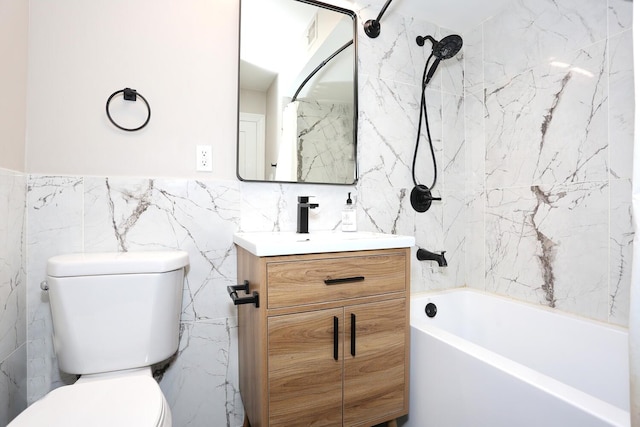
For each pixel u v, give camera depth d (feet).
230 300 4.58
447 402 3.68
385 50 5.68
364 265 3.76
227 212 4.59
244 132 4.64
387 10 5.69
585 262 4.51
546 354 4.70
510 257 5.59
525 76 5.32
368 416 3.81
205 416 4.45
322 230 5.17
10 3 3.30
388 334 3.92
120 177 4.08
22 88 3.59
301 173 4.97
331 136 5.18
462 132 6.42
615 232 4.19
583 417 2.46
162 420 2.50
